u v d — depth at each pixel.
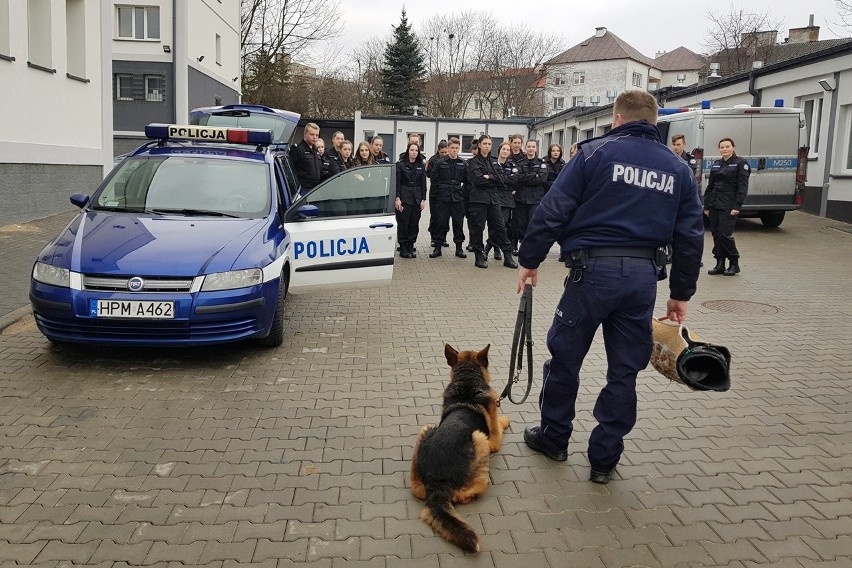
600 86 80.62
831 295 9.25
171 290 5.50
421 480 3.70
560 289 9.56
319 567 3.14
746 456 4.36
